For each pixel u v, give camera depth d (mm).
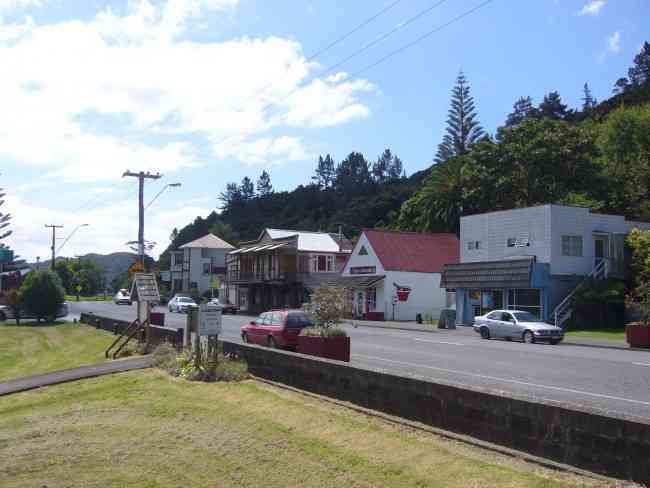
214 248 96750
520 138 54781
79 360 23781
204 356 14898
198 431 10406
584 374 15734
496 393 7730
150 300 21859
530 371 16328
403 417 9273
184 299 58875
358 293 51625
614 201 54562
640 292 27156
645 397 12203
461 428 8195
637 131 63031
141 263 37875
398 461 7621
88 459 9609
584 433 6613
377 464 7695
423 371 16250
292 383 12562
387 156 169750
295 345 21000
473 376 15312
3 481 8828
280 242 62562
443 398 8539
